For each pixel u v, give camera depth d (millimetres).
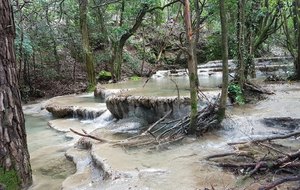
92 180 4828
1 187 4156
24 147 4598
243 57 8289
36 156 6477
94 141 6414
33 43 14383
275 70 15039
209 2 10930
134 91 9000
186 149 5590
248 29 9375
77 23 16484
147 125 7480
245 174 4320
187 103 7059
